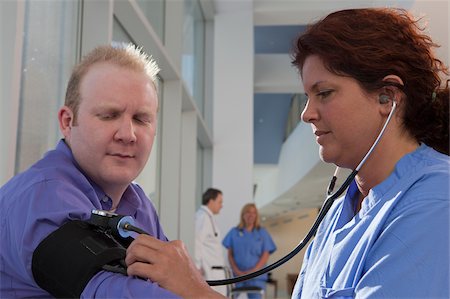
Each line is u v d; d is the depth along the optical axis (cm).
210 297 67
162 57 351
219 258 460
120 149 84
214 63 684
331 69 74
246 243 544
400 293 61
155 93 90
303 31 80
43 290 74
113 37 272
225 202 642
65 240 71
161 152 401
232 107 670
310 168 896
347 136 75
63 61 197
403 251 63
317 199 1441
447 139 77
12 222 75
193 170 524
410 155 74
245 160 652
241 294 500
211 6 677
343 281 71
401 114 75
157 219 110
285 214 2047
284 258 90
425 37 78
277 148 1468
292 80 862
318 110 76
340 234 77
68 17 202
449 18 107
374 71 73
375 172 77
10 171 134
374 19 76
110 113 84
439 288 59
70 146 88
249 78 678
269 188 1590
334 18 77
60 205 75
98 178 87
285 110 1305
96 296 67
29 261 72
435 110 76
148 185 363
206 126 618
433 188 66
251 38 689
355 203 89
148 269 67
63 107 88
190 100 488
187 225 520
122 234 76
